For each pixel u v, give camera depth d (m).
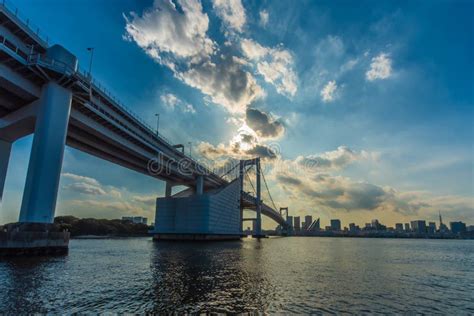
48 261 36.56
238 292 21.98
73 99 52.00
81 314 16.09
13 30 42.38
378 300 21.50
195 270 32.47
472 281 32.16
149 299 19.36
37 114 47.56
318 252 71.88
